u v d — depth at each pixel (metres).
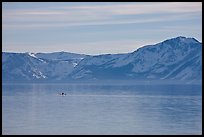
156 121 130.62
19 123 122.94
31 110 174.25
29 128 112.00
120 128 113.81
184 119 135.50
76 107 194.75
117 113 160.38
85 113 159.62
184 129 110.94
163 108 188.62
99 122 127.75
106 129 111.75
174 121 129.38
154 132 106.94
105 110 176.25
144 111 170.75
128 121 130.50
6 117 141.38
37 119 135.38
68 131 107.50
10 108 185.75
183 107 194.38
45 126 116.25
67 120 133.62
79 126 117.62
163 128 113.50
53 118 139.62
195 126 117.25
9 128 111.00
